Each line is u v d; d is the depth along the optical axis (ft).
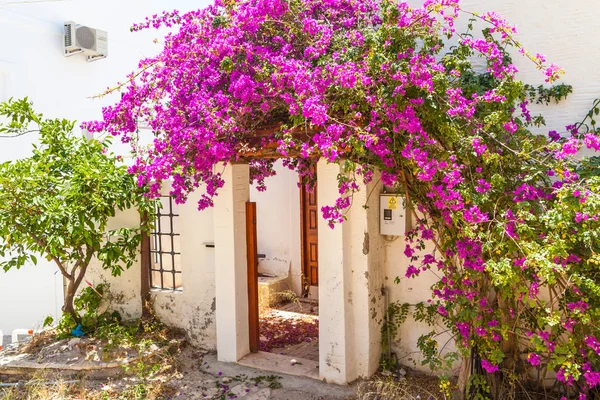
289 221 26.66
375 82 11.73
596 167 11.94
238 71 13.17
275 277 26.40
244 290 18.10
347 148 12.47
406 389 14.82
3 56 21.97
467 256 11.93
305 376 16.35
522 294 11.44
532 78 14.35
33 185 16.53
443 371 15.62
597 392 12.43
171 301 19.80
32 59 23.29
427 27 12.15
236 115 13.12
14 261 17.66
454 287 12.60
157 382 16.42
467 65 12.35
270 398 15.06
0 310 22.40
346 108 12.01
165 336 19.06
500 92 11.85
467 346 12.42
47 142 19.12
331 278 15.52
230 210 17.38
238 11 13.80
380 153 11.88
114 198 18.17
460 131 11.58
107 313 20.51
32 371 17.06
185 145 13.24
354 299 15.79
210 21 14.44
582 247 11.10
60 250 17.76
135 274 20.30
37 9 23.41
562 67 13.94
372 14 14.40
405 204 15.11
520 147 12.07
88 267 21.25
